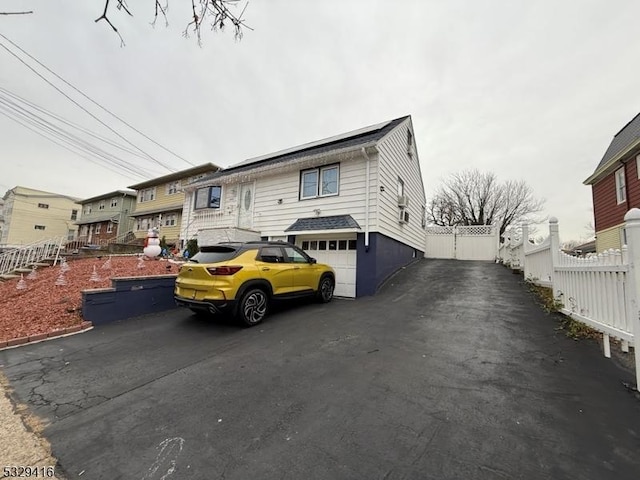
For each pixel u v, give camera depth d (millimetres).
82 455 2002
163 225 23312
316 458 1932
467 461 1876
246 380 3160
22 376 3326
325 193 9539
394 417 2402
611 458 1878
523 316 5234
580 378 2988
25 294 6711
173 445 2098
